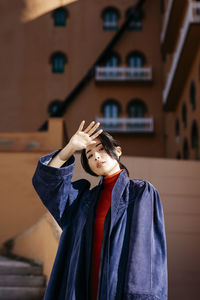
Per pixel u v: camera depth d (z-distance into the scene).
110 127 26.70
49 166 2.12
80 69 27.72
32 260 9.81
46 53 27.95
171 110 25.00
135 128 26.80
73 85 27.42
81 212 2.23
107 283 1.90
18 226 14.34
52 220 8.39
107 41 28.27
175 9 21.75
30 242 10.12
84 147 2.18
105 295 1.89
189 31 18.09
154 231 2.07
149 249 1.95
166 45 25.22
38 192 2.23
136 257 1.91
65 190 2.20
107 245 1.98
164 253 2.02
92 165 2.29
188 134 20.88
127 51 28.38
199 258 10.98
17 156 15.13
